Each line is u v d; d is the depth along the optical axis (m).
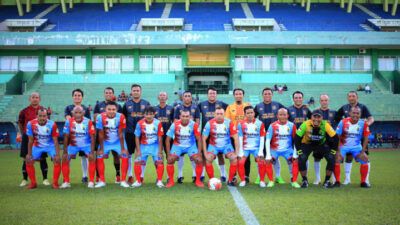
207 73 34.94
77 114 7.75
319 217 4.90
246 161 8.53
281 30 34.75
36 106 8.23
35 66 34.34
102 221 4.73
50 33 32.47
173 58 34.62
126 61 34.47
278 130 8.05
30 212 5.24
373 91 32.59
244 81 33.59
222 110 7.96
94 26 35.59
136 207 5.54
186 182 8.47
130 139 8.66
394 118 28.47
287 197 6.35
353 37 32.72
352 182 8.33
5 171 10.86
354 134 7.77
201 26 35.78
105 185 7.86
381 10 40.16
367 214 5.06
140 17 37.66
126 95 30.55
